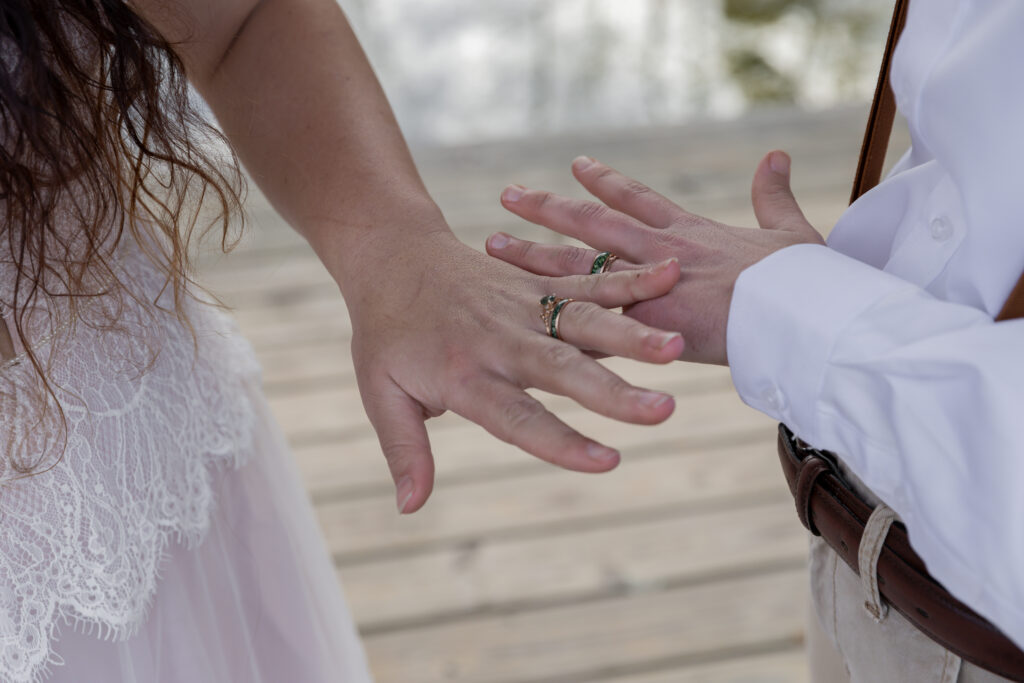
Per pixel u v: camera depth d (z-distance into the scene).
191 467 0.77
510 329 0.70
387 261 0.80
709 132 3.94
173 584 0.75
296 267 2.92
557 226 0.77
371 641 1.66
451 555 1.84
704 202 3.29
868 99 4.60
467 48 4.66
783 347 0.61
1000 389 0.49
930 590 0.60
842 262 0.62
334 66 0.90
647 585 1.76
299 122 0.90
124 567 0.67
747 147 3.78
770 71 4.85
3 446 0.63
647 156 3.70
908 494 0.55
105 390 0.68
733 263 0.67
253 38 0.91
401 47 4.63
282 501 0.98
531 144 3.83
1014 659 0.57
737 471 2.05
